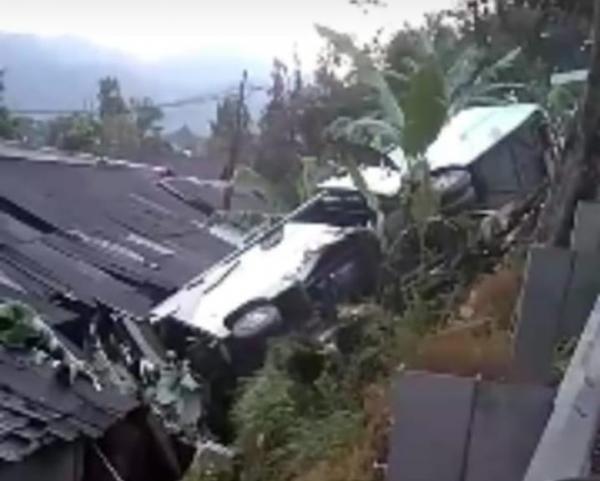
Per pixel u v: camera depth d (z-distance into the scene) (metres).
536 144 12.52
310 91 25.91
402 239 10.92
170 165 35.06
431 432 5.41
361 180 11.48
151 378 11.03
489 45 19.56
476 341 7.10
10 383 8.47
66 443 8.22
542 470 4.61
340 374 8.99
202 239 17.47
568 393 5.15
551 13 19.48
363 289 11.32
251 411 8.89
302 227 13.23
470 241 10.36
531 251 6.80
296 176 22.75
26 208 15.09
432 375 5.46
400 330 8.69
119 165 20.50
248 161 27.17
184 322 11.72
